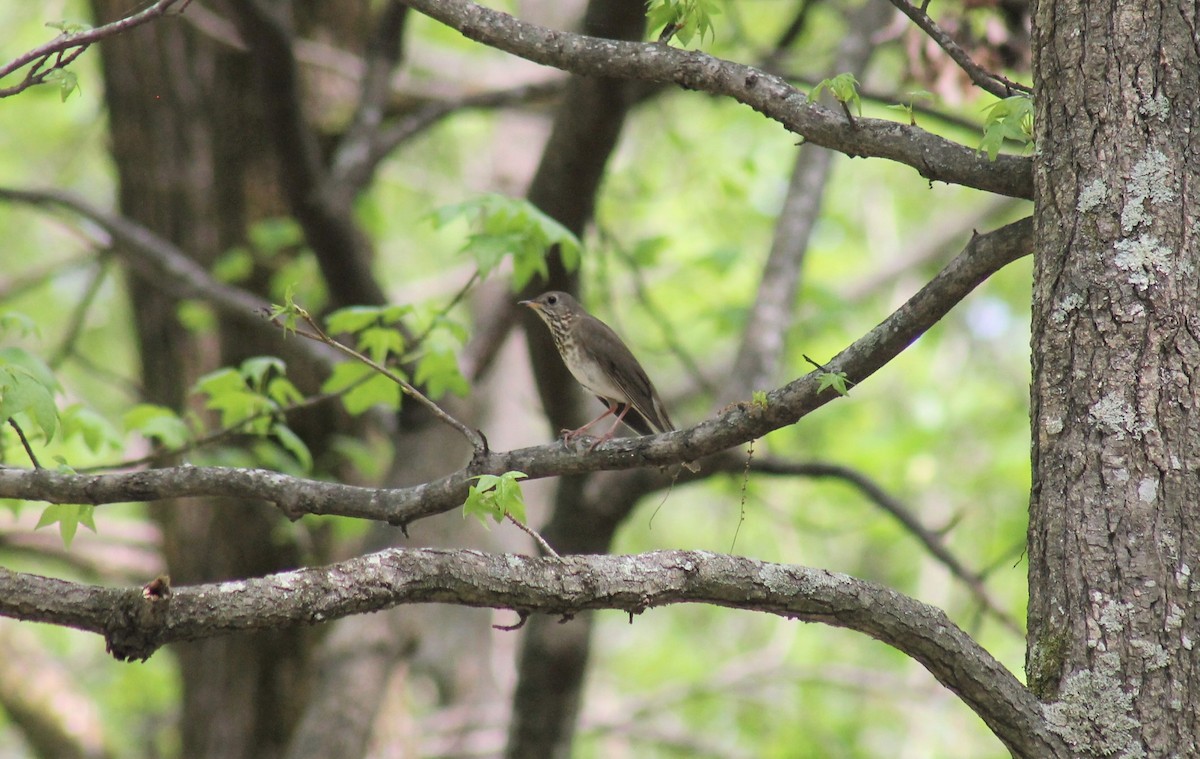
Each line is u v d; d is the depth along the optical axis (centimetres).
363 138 1191
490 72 1975
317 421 1227
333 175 1127
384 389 872
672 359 2255
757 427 530
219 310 1218
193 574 1257
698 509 2525
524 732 1228
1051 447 456
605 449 558
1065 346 456
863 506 1973
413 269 2472
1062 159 468
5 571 408
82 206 1125
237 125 1256
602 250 1254
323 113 1272
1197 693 427
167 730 2006
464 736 1742
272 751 1283
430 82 1546
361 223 1250
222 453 961
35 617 404
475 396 1227
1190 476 436
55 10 1689
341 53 1320
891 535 1956
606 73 557
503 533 1839
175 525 1265
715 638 2541
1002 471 1884
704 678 2158
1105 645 434
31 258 2398
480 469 558
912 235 2514
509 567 448
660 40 566
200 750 1289
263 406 810
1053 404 457
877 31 1221
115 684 2095
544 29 562
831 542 2311
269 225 1210
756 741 2091
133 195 1282
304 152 1002
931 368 2181
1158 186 451
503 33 560
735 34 1329
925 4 561
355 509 562
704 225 1905
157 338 1280
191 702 1304
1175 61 460
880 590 468
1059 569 447
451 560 441
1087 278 455
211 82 1255
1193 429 439
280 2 953
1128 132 457
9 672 1727
